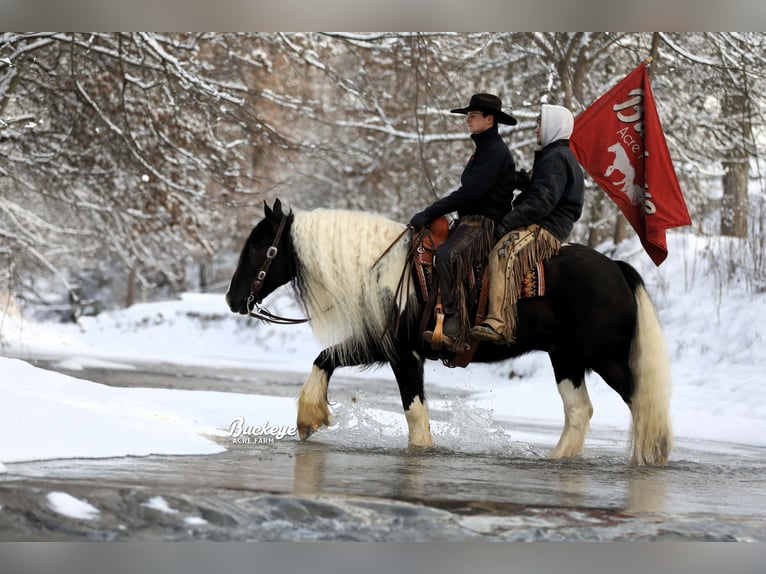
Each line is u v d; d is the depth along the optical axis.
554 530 5.50
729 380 16.56
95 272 50.78
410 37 18.86
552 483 7.16
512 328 8.60
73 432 7.57
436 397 16.78
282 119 23.86
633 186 9.79
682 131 22.55
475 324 8.70
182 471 6.64
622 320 8.62
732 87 21.03
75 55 19.03
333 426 10.02
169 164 21.67
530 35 21.47
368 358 9.09
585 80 22.70
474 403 15.14
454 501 6.04
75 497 5.48
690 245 21.75
